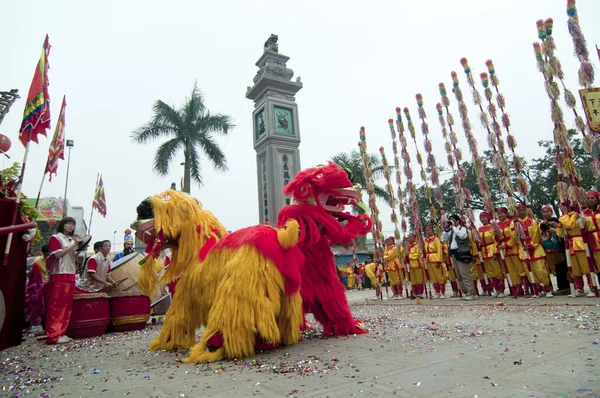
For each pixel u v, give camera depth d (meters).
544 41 7.16
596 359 2.35
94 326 5.46
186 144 19.95
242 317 3.00
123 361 3.31
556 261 7.88
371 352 2.96
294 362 2.76
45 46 4.95
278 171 18.64
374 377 2.23
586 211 6.53
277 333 3.11
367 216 4.12
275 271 3.23
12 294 4.45
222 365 2.80
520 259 7.52
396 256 10.55
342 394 1.95
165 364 3.04
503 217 7.97
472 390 1.89
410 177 10.09
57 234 5.26
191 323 3.74
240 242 3.29
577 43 6.59
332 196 3.97
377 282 10.64
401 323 4.66
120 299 6.12
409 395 1.88
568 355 2.49
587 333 3.24
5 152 4.68
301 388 2.09
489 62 8.66
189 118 20.12
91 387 2.42
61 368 3.15
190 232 3.77
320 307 4.01
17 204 4.30
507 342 3.04
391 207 10.36
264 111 19.50
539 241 7.24
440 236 9.76
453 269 9.45
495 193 24.80
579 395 1.73
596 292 6.36
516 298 7.46
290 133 19.38
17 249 4.51
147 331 6.09
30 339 5.81
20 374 2.96
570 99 6.88
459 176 9.20
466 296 8.23
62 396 2.25
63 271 5.15
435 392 1.89
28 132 4.61
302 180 3.78
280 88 19.89
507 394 1.80
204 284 3.48
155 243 4.03
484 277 8.94
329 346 3.33
